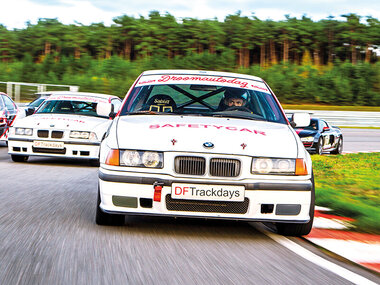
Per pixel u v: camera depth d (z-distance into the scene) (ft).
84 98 47.42
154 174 18.19
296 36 459.73
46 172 38.22
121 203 18.31
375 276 14.74
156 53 436.76
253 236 19.61
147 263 15.14
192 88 23.80
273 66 373.81
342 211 25.00
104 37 440.45
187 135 19.03
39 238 17.83
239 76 25.61
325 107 229.86
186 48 443.32
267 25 460.96
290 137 20.25
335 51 461.78
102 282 13.19
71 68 361.10
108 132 20.63
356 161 55.26
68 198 26.91
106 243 17.37
